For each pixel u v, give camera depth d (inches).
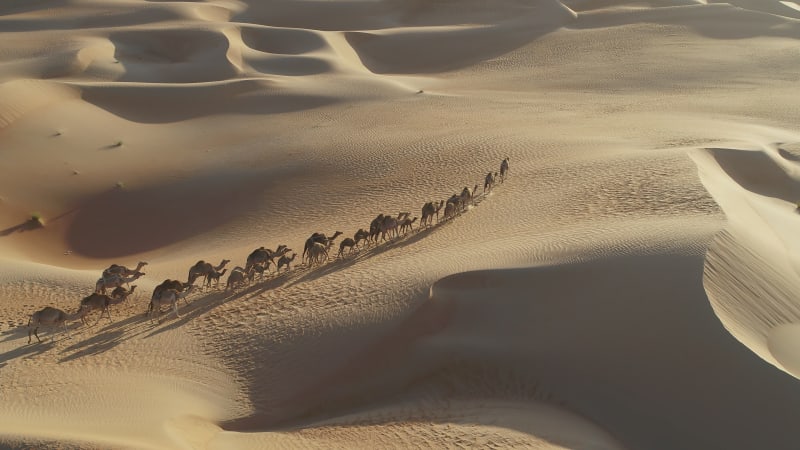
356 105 2405.3
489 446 719.1
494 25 3988.7
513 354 856.9
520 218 1251.2
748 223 1139.9
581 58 3373.5
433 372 860.0
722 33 3693.4
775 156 1662.2
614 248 970.1
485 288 936.3
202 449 692.7
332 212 1524.4
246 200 1663.4
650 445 765.9
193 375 858.1
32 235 1565.0
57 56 2903.5
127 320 1029.8
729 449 751.7
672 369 813.9
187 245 1499.8
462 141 1870.1
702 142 1784.0
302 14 4522.6
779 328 886.4
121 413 747.4
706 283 888.9
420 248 1174.3
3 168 1796.3
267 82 2598.4
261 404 826.8
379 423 785.6
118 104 2354.8
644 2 4485.7
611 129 1994.3
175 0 4751.5
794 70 3009.4
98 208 1689.2
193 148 2030.0
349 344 890.1
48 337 968.9
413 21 4475.9
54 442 623.5
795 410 767.7
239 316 991.0
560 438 742.5
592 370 830.5
